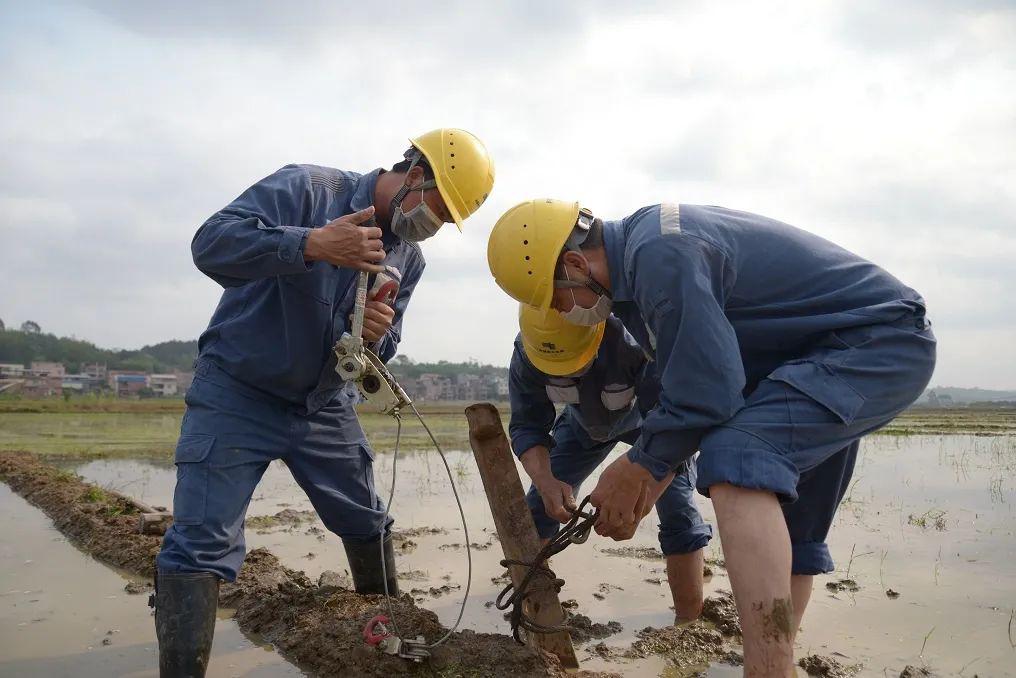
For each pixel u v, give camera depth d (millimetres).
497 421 3066
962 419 27094
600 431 3580
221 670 3168
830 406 2246
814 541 2883
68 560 4949
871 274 2510
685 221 2406
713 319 2254
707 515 6070
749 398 2355
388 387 3078
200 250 2807
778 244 2502
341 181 3207
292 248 2674
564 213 2705
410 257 3512
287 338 3000
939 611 3596
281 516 6195
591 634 3477
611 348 3303
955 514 6004
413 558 4816
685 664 3160
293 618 3539
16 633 3477
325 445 3365
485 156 3219
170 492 7559
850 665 2971
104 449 12430
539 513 3857
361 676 2957
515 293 2764
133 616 3730
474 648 3016
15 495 7699
